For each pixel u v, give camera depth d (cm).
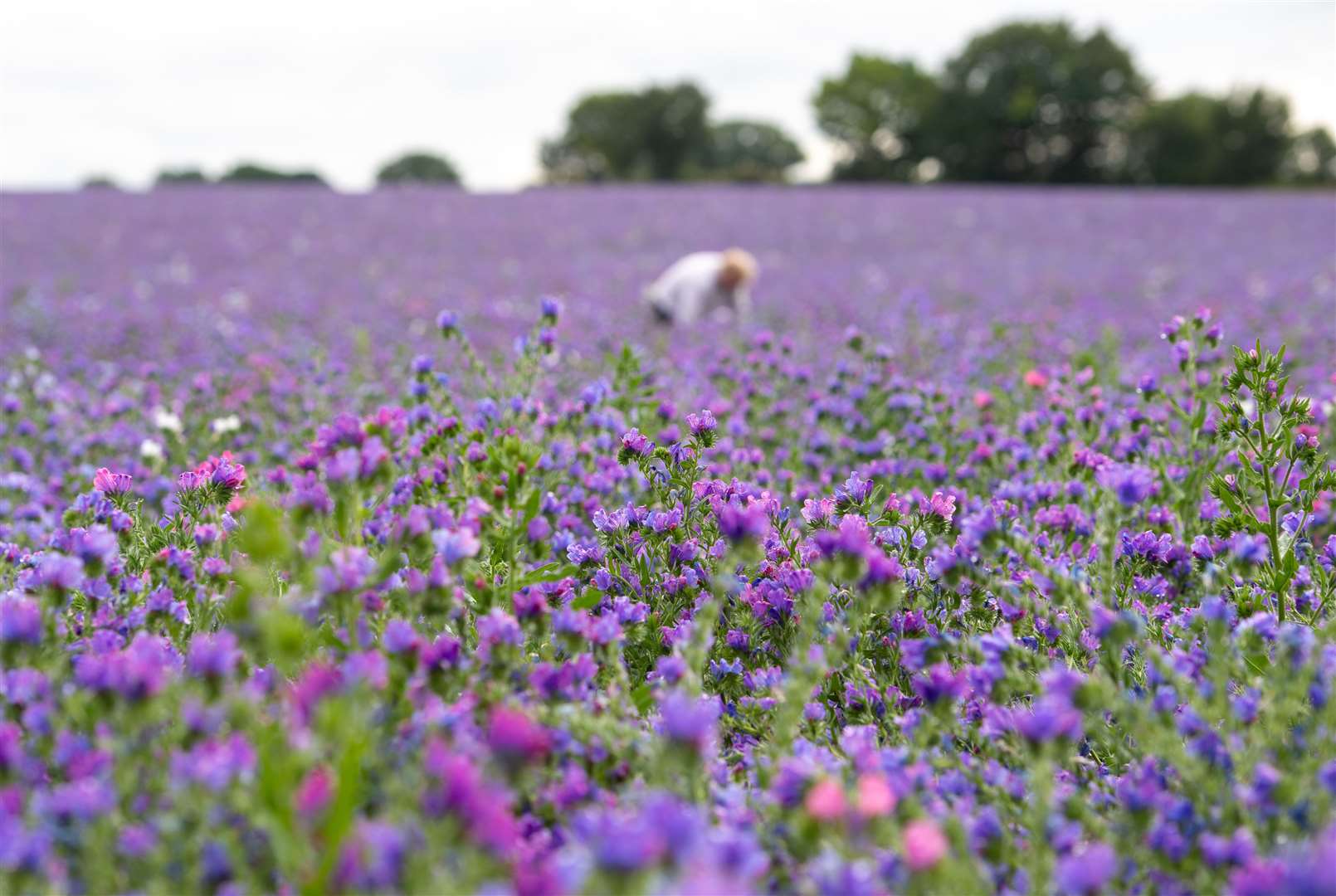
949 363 723
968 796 196
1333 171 8006
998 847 176
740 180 6681
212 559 244
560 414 396
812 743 220
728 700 251
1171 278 1320
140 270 1434
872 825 142
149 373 680
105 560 226
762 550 279
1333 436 431
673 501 307
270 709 188
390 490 296
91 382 680
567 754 197
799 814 166
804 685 205
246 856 158
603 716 202
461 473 296
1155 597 286
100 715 177
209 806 153
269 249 1702
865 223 2139
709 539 294
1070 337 852
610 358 405
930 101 6756
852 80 6812
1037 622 267
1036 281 1303
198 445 491
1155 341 840
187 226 1958
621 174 7962
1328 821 173
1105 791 204
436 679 188
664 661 212
